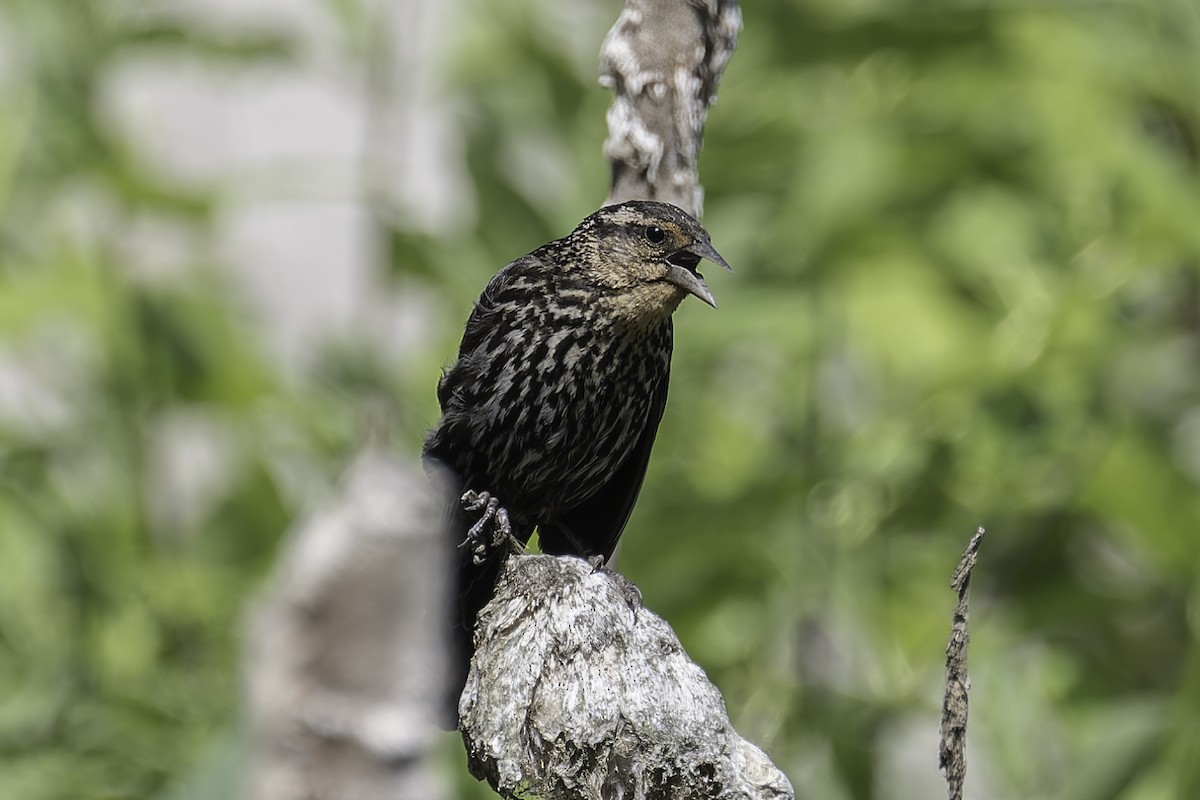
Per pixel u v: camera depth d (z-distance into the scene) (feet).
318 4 37.40
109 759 33.22
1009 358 33.65
